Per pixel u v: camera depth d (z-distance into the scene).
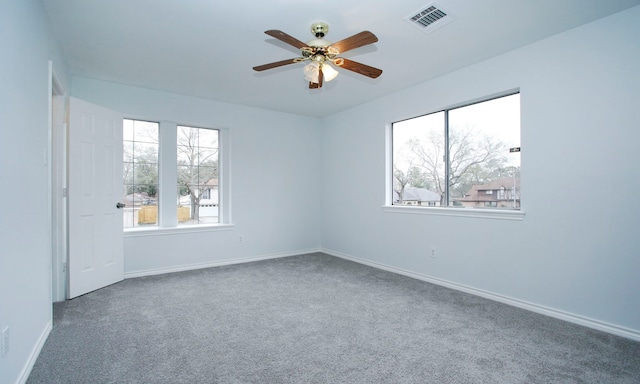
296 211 5.34
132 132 4.08
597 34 2.45
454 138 3.61
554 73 2.68
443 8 2.28
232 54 3.03
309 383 1.75
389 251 4.25
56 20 2.41
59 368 1.86
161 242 4.09
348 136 4.98
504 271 3.02
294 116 5.33
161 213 4.19
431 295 3.23
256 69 2.56
